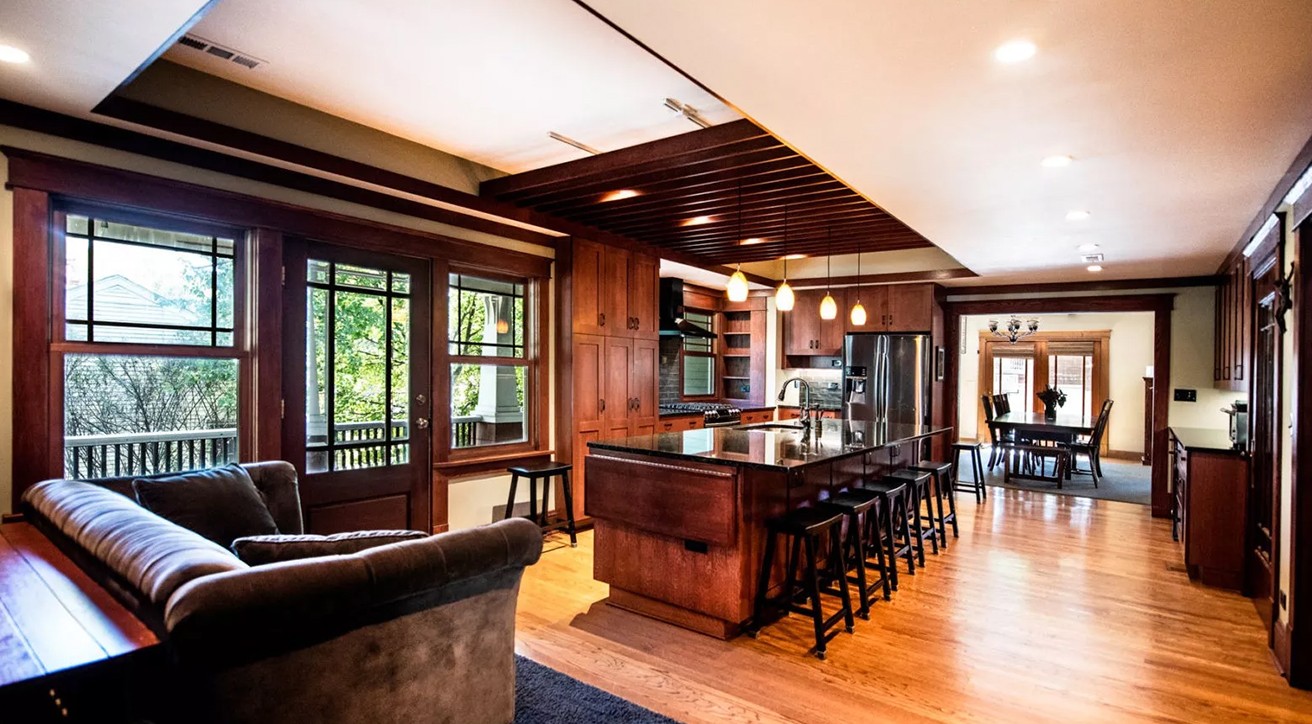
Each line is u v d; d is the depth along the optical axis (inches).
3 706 53.3
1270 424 144.8
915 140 110.0
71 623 64.9
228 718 59.9
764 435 170.2
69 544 86.7
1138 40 74.6
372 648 70.4
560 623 131.6
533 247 200.5
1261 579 139.2
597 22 96.0
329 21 96.6
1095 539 200.2
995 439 333.1
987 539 199.8
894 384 285.6
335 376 153.6
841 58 81.7
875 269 293.1
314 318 149.6
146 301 124.8
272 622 60.3
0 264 105.8
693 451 132.3
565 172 159.3
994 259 219.9
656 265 238.5
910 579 160.7
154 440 126.2
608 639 123.8
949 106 95.7
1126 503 256.2
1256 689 106.7
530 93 121.4
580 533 199.8
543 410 204.1
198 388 132.0
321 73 114.4
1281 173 120.5
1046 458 402.3
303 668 64.8
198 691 58.9
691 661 114.4
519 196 173.5
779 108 97.7
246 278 137.9
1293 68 80.1
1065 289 272.5
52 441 112.7
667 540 131.5
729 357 347.3
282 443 142.9
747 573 124.2
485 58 108.1
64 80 95.7
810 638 124.9
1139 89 87.9
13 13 76.4
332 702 67.3
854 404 293.6
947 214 158.7
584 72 112.5
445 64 110.5
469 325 186.9
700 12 71.4
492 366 193.5
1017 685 106.7
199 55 109.6
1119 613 138.7
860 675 109.5
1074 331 423.2
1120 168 121.4
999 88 89.2
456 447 182.9
